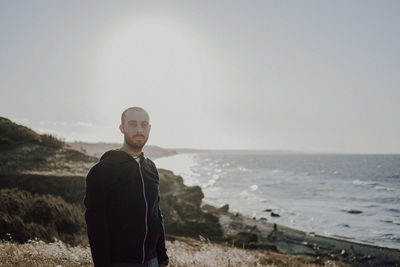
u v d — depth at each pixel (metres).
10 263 4.47
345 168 151.38
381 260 21.36
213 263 6.25
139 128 2.25
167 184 38.56
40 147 25.39
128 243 2.09
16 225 9.55
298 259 15.55
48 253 5.30
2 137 24.64
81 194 17.23
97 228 1.98
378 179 89.81
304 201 48.75
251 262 7.35
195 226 22.72
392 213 38.75
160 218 2.49
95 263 1.97
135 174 2.17
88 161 25.06
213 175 103.31
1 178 16.78
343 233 29.25
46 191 16.69
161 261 2.55
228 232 23.02
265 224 32.25
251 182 78.50
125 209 2.08
